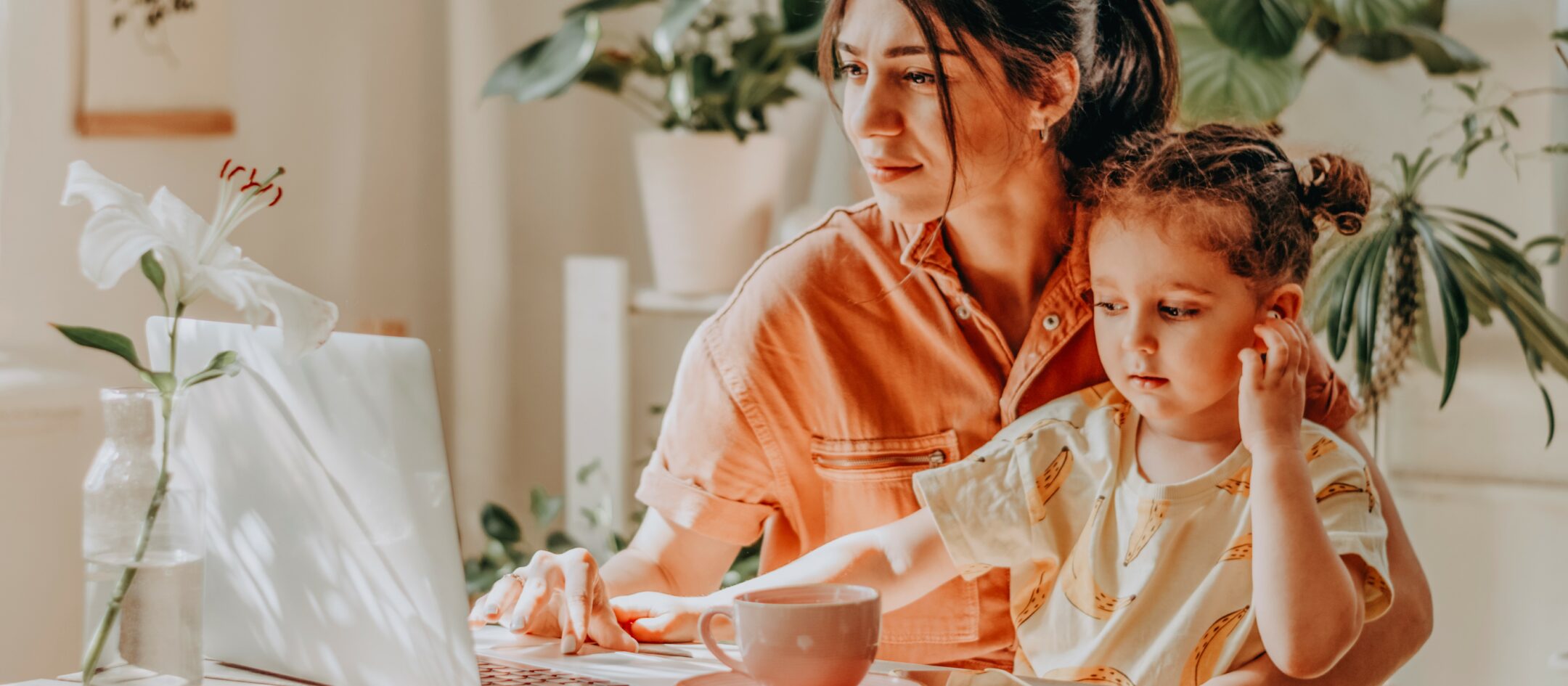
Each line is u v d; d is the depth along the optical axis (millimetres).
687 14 2080
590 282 2359
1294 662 1071
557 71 2145
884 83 1218
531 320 2674
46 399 2035
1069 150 1235
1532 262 1729
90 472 931
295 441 903
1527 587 1746
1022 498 1233
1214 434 1209
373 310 2547
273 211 2379
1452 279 1565
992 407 1296
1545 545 1731
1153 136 1213
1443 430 1785
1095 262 1221
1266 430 1119
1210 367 1183
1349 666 1140
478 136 2545
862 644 864
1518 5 1710
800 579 1240
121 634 917
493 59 2557
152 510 917
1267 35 1686
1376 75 1757
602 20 2615
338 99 2477
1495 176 1723
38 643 2059
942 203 1235
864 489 1323
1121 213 1190
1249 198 1157
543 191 2656
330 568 909
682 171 2213
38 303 2090
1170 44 1242
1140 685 1162
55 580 2078
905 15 1189
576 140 2660
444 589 840
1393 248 1641
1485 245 1720
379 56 2533
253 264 930
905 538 1261
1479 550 1774
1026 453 1243
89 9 2105
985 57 1188
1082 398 1271
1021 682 947
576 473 2400
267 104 2369
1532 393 1734
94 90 2119
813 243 1346
